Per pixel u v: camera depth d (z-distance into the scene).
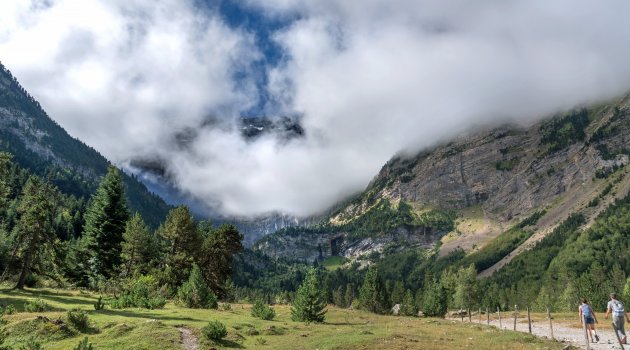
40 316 26.55
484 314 84.06
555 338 30.55
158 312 38.31
